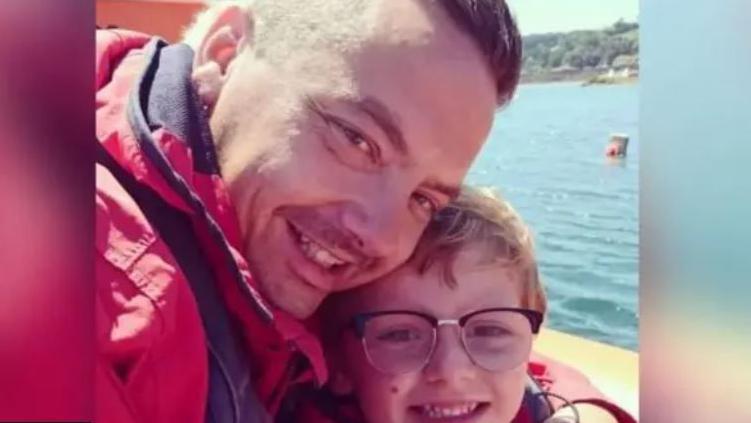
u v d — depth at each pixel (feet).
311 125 2.74
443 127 2.84
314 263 2.85
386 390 3.30
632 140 3.10
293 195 2.75
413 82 2.77
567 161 3.15
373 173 2.81
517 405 3.40
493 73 2.91
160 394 2.40
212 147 2.75
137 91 2.67
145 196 2.60
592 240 3.22
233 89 2.79
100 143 2.60
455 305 3.27
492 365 3.32
